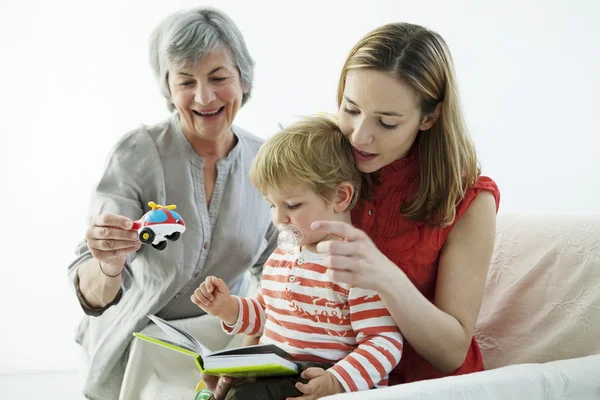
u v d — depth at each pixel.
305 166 1.23
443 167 1.26
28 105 2.85
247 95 1.75
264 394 1.12
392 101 1.16
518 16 2.33
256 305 1.42
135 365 1.64
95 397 1.74
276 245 1.88
